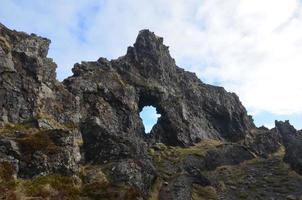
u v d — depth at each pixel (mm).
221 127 105875
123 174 53750
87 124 65188
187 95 104938
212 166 78438
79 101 74312
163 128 91750
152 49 104875
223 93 113000
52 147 51031
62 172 49406
